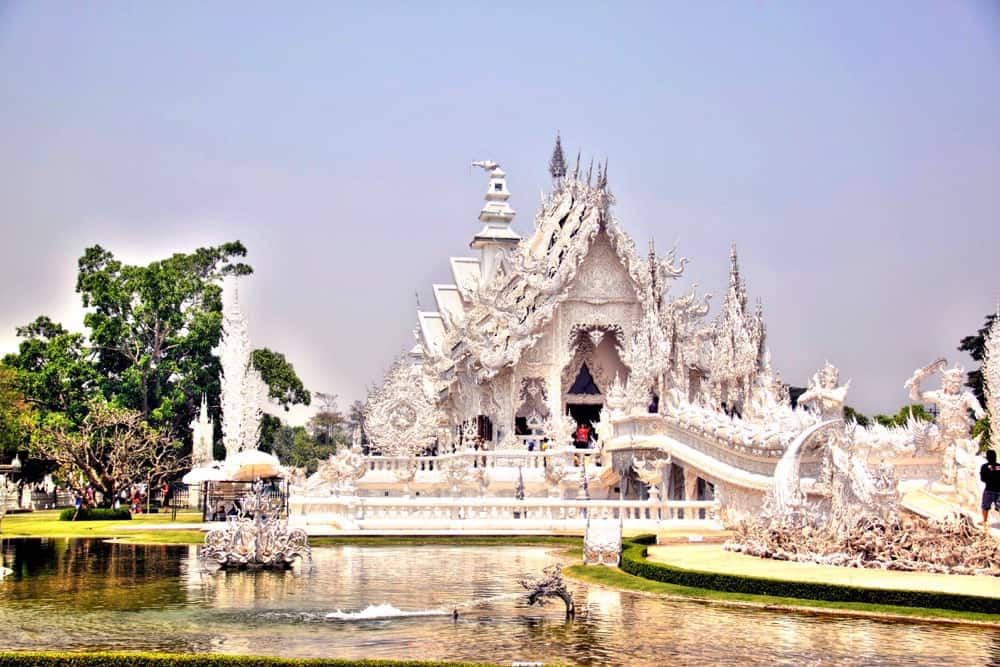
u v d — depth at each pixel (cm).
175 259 9281
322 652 1747
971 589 2158
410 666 1523
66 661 1534
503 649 1770
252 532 2938
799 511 3078
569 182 6706
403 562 3150
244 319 8525
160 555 3362
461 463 4944
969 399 3491
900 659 1683
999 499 2830
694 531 3916
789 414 3788
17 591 2458
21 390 8588
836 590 2170
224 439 8338
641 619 2052
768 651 1747
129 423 7050
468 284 7581
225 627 1977
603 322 6562
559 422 5938
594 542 2912
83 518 5600
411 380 5809
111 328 8862
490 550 3588
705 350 6238
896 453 3634
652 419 4659
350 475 4491
